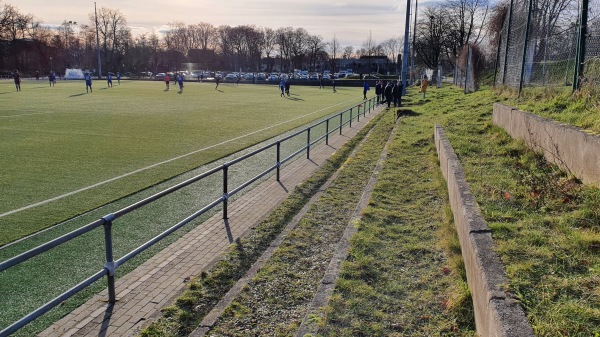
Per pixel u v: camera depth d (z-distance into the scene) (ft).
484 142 32.22
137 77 339.77
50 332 14.14
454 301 13.58
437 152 36.19
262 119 79.41
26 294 16.85
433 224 21.11
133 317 14.97
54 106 96.63
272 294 16.05
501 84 57.62
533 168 23.48
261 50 463.42
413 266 16.81
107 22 372.58
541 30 47.78
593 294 11.00
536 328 9.58
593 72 30.09
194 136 58.18
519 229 15.37
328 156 45.24
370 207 23.63
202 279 17.57
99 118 75.77
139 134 58.65
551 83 41.29
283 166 40.63
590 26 30.60
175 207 28.07
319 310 13.69
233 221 25.32
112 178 35.32
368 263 16.97
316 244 20.92
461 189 19.48
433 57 253.24
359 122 74.49
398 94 96.73
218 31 486.79
